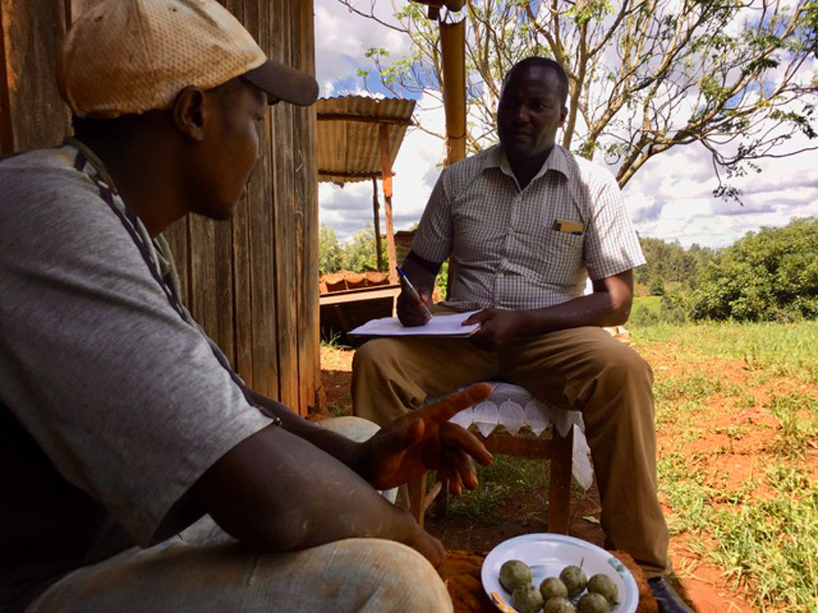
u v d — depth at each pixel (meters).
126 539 1.20
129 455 0.84
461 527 3.02
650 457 2.23
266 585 0.92
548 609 1.72
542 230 2.69
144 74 0.98
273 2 3.63
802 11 10.73
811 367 5.91
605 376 2.23
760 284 19.08
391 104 7.91
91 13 1.01
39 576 1.01
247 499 0.86
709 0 10.92
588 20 10.98
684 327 10.95
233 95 1.06
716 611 2.33
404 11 12.55
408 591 0.90
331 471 0.94
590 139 13.10
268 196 3.61
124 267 0.89
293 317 4.20
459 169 2.88
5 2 1.48
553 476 2.51
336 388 5.73
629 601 1.80
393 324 2.62
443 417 1.26
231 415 0.86
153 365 0.84
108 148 1.04
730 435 4.14
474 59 12.88
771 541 2.74
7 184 0.92
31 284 0.87
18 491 0.97
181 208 1.11
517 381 2.57
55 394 0.84
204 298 2.78
